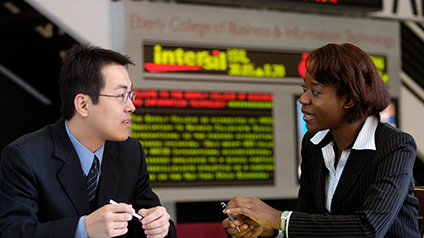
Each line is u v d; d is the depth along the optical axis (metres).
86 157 1.46
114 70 1.40
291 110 3.83
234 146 3.69
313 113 1.39
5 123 4.55
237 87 3.71
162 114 3.53
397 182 1.29
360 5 3.89
